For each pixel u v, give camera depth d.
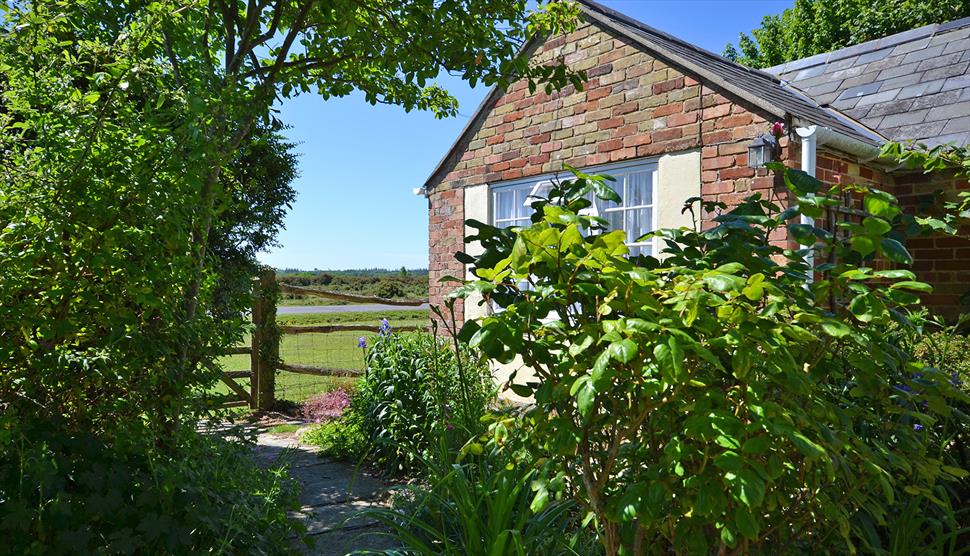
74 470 1.87
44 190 1.94
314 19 3.70
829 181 4.82
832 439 1.42
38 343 1.96
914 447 1.78
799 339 1.47
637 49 5.72
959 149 4.02
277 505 2.44
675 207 5.43
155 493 1.84
